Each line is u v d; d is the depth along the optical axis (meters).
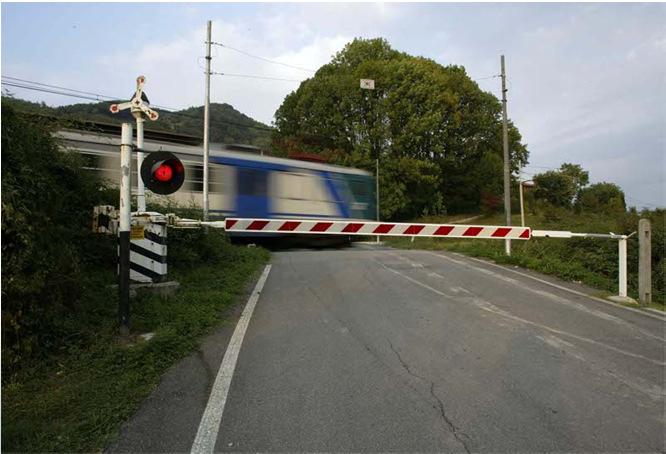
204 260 10.54
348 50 43.91
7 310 4.20
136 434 3.32
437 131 40.94
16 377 4.09
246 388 4.10
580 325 6.26
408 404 3.79
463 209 51.97
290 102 43.41
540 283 9.41
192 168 16.14
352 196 21.39
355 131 38.81
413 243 24.33
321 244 20.77
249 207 17.47
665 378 4.42
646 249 8.22
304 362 4.74
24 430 3.25
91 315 5.57
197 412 3.65
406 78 38.62
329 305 7.29
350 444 3.20
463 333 5.77
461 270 10.89
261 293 8.30
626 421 3.55
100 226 6.90
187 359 4.83
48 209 5.30
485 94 48.72
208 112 16.28
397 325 6.12
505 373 4.47
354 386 4.14
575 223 14.46
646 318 6.81
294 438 3.28
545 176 62.22
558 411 3.70
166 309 6.19
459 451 3.12
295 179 19.03
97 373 4.30
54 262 4.94
